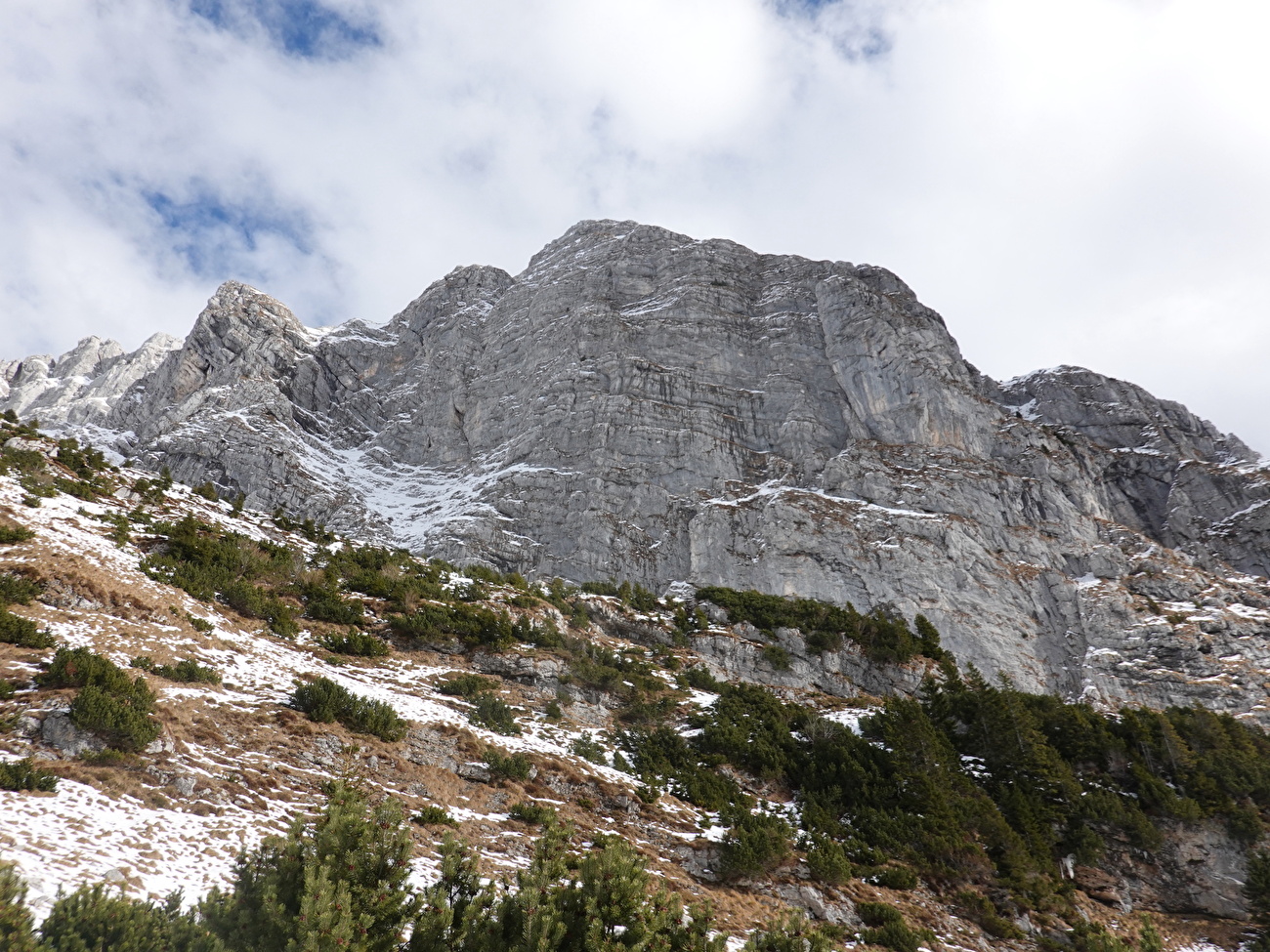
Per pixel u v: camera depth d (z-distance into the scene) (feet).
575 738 117.80
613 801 95.25
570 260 486.79
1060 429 371.97
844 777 122.11
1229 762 137.28
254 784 67.10
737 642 187.42
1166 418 417.69
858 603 254.27
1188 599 266.57
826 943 48.32
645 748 121.08
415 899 39.93
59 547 110.22
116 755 61.05
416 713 101.35
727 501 309.83
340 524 331.16
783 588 260.83
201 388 421.59
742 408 363.76
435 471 395.55
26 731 60.64
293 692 93.86
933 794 115.44
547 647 152.15
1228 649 241.35
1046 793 129.29
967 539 274.77
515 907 39.14
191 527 149.38
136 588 109.29
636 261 458.09
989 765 137.69
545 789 92.63
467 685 122.11
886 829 109.29
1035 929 99.45
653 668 163.43
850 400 355.77
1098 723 148.25
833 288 391.45
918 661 195.72
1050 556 284.20
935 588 256.32
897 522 279.90
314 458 383.04
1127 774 135.74
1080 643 254.68
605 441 338.54
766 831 93.61
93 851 46.68
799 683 183.32
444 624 144.66
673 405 358.43
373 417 443.32
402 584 163.84
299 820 41.47
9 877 31.78
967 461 311.68
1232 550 316.19
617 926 40.24
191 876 48.44
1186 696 224.94
